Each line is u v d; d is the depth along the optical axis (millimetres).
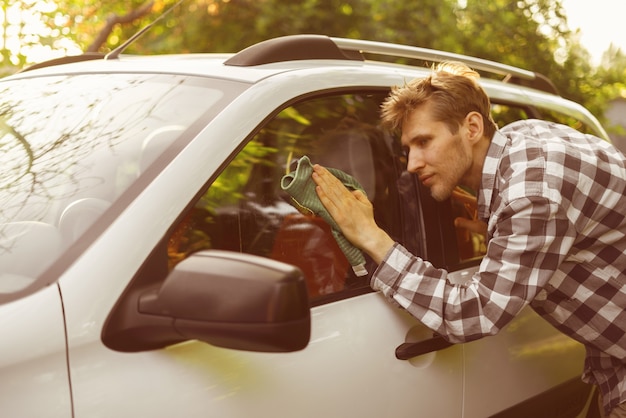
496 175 2102
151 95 2070
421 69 2693
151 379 1606
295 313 1457
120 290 1587
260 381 1781
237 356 1755
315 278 2084
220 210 1938
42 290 1552
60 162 1919
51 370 1488
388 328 2090
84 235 1659
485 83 2789
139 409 1577
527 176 1979
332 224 2043
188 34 6957
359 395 1986
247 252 1984
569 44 7805
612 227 2068
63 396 1494
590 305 2125
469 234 2455
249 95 1976
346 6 7027
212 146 1823
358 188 2137
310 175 2012
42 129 2078
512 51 7590
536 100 2957
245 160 1984
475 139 2127
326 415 1907
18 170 1939
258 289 1445
